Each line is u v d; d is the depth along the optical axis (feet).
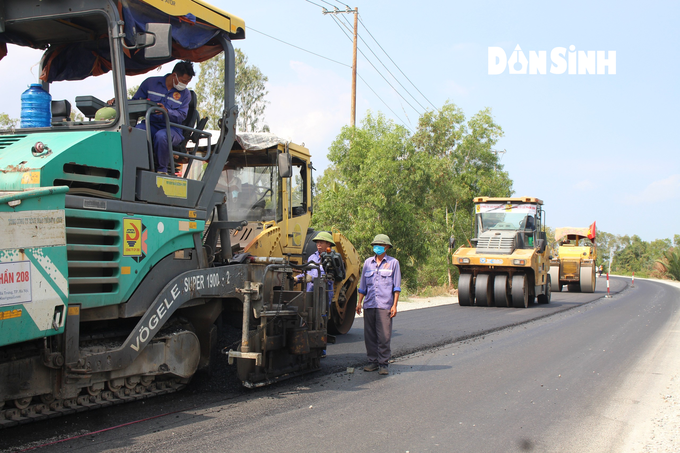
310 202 32.78
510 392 20.86
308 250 32.50
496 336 35.40
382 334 23.99
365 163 65.98
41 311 13.47
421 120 103.81
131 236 16.33
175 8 18.20
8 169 14.21
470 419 17.30
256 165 29.81
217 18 20.12
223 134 20.81
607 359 28.02
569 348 31.14
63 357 14.51
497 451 14.51
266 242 27.30
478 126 107.45
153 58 16.40
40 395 14.67
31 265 13.25
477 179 104.78
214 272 19.44
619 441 15.52
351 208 66.03
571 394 20.77
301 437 15.12
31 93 17.92
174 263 18.13
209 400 18.52
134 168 16.56
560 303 65.31
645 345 32.99
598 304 64.03
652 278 189.98
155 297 17.24
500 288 57.11
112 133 15.93
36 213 13.43
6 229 12.72
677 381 23.34
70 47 19.69
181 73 19.62
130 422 15.83
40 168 13.87
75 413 16.29
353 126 69.31
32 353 14.28
